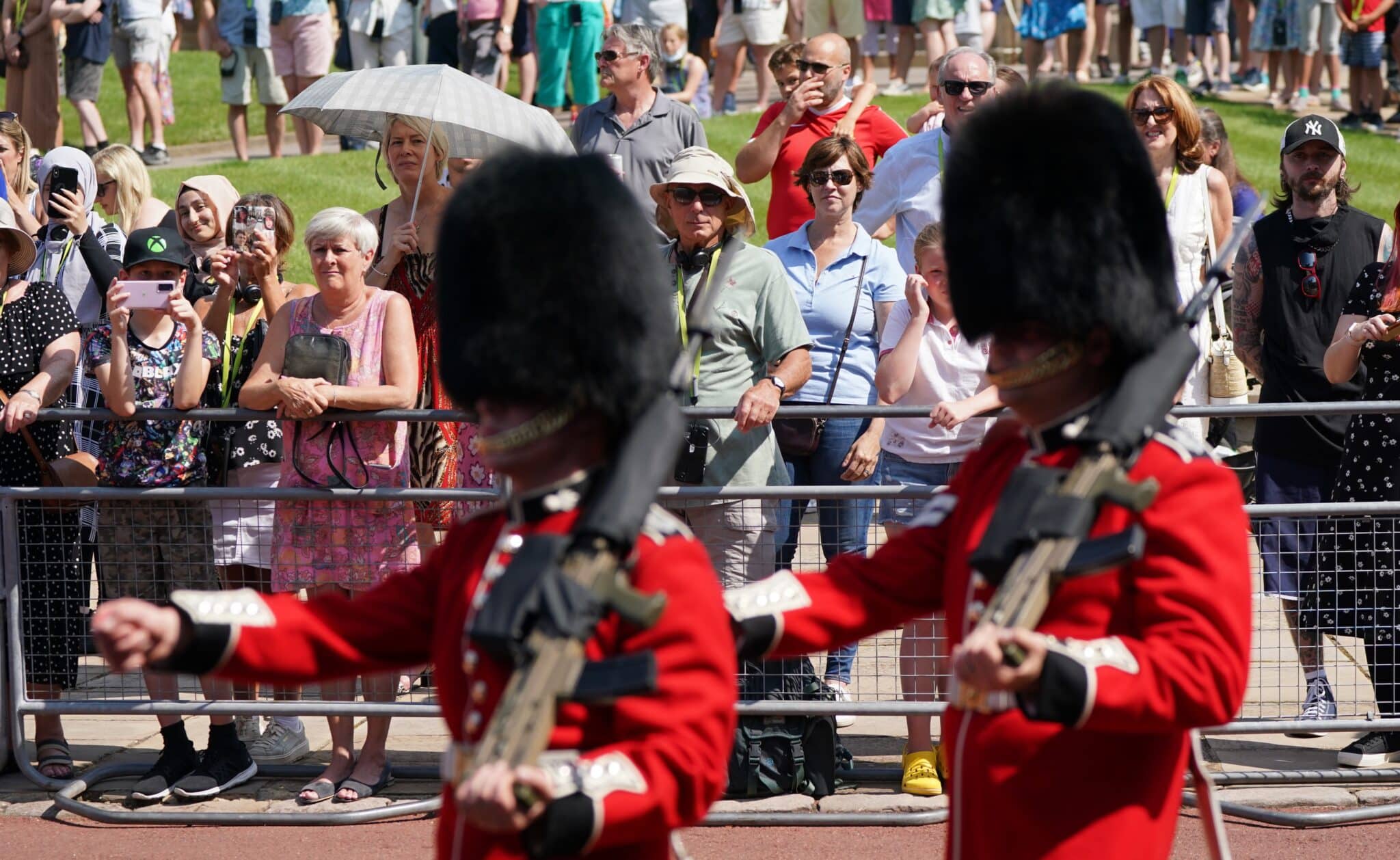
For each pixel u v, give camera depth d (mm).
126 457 19672
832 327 21344
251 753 20594
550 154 9414
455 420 18812
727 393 19375
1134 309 9648
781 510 19656
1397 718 19109
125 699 19625
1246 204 26828
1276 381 21438
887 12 50875
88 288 23859
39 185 24938
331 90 23734
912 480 20375
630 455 8820
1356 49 51969
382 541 19344
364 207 43469
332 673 9727
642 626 8398
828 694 19203
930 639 18922
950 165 10195
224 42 49156
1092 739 9500
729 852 17703
